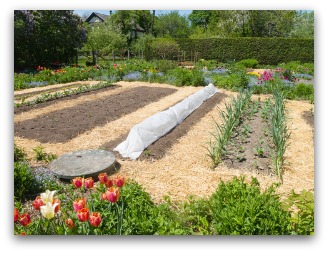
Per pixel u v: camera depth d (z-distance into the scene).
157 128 6.17
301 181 4.60
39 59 20.34
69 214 3.36
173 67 15.96
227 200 3.11
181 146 5.85
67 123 7.16
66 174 4.44
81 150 5.28
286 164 5.18
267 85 11.45
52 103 9.33
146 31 47.03
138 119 7.67
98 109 8.55
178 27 47.66
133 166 4.95
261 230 2.77
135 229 3.02
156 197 4.03
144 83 13.59
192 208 3.41
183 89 12.24
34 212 3.70
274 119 5.89
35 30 19.59
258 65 22.89
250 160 5.25
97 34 26.14
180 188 4.30
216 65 19.92
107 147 5.69
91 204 3.15
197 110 8.62
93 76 15.13
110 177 4.57
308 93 10.76
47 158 5.23
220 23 29.45
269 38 23.22
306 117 8.09
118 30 31.66
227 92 11.69
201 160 5.23
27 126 6.94
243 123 7.43
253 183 3.53
